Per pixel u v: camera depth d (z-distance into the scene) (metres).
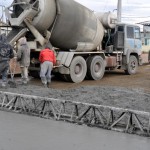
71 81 15.91
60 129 6.99
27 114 8.32
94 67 16.95
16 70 14.34
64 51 16.09
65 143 6.05
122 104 9.34
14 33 14.58
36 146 5.84
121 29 18.92
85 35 16.17
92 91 11.09
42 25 14.50
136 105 9.30
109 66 18.14
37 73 16.39
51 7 14.41
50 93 10.63
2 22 14.66
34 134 6.55
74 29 15.47
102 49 18.38
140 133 6.75
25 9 14.10
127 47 19.11
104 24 17.92
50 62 13.56
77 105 7.91
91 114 7.56
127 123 6.99
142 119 7.42
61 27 15.02
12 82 12.12
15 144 5.92
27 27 14.40
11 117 7.98
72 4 15.19
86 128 7.13
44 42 14.85
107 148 5.85
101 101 9.61
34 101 8.49
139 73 20.55
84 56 16.92
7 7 14.44
